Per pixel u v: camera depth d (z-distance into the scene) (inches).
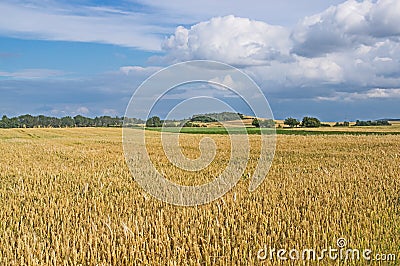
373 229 290.0
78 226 304.7
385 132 1967.3
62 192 442.6
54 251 242.8
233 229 285.3
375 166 619.8
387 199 387.2
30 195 429.1
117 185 490.9
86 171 608.7
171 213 339.6
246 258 245.8
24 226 307.6
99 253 241.9
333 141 1188.5
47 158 832.3
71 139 1536.7
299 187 452.1
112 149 1014.4
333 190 421.4
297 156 802.2
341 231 286.7
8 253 246.7
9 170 644.7
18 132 2170.3
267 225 304.0
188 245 259.1
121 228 288.8
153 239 257.6
